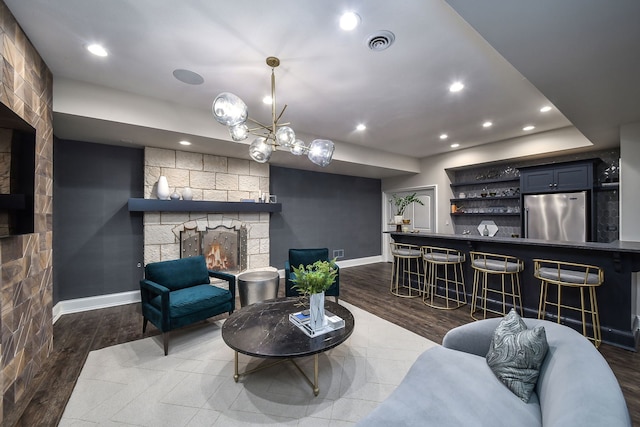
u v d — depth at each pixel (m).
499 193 5.39
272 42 2.04
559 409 0.96
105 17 1.78
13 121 1.71
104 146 3.75
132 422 1.66
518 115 3.56
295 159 4.82
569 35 1.58
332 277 2.19
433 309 3.56
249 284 3.34
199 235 4.30
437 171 5.91
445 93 2.91
